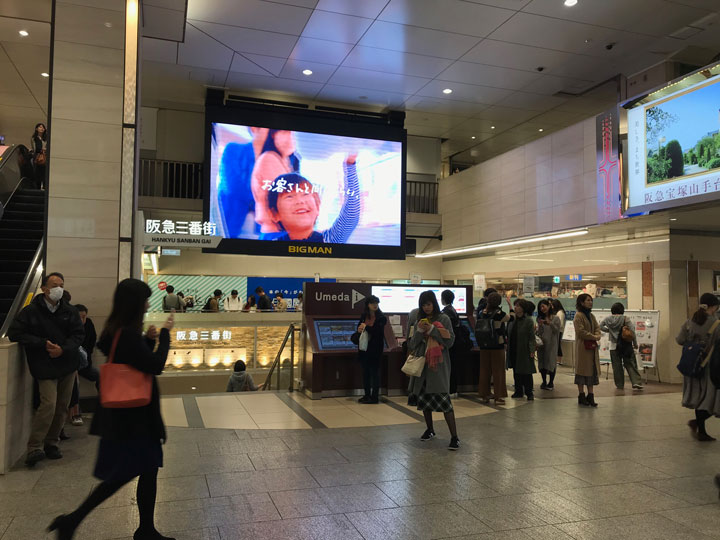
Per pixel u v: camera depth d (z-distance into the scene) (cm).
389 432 630
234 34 1242
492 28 1184
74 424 652
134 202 753
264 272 1952
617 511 395
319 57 1360
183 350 1411
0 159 1020
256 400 823
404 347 702
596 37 1216
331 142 1725
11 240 913
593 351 805
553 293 1451
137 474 301
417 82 1509
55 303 513
